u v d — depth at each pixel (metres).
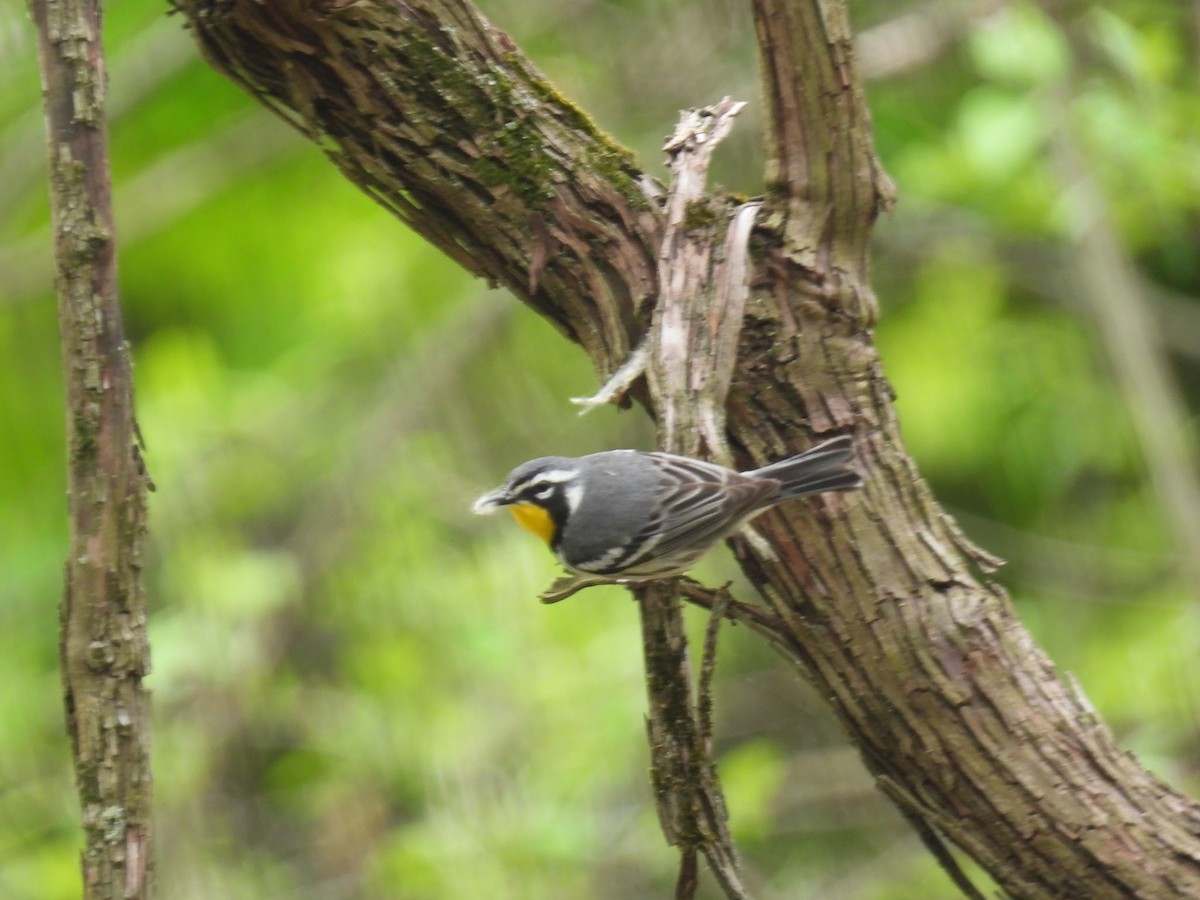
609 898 13.55
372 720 13.43
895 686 6.15
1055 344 15.00
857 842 15.00
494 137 6.22
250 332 16.83
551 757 12.87
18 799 13.36
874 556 6.12
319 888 13.47
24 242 15.90
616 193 6.36
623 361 6.35
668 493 6.00
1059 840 6.07
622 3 14.54
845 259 6.30
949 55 14.09
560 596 6.61
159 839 13.12
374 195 6.52
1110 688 13.23
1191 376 16.16
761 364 6.23
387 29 6.02
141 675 5.27
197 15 6.02
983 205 13.59
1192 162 12.37
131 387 5.29
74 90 5.17
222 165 15.48
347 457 15.02
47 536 15.52
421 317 15.84
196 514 13.87
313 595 14.45
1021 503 15.55
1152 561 14.49
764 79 6.18
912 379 14.91
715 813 6.12
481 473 15.10
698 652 14.84
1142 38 12.20
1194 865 6.01
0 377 16.20
